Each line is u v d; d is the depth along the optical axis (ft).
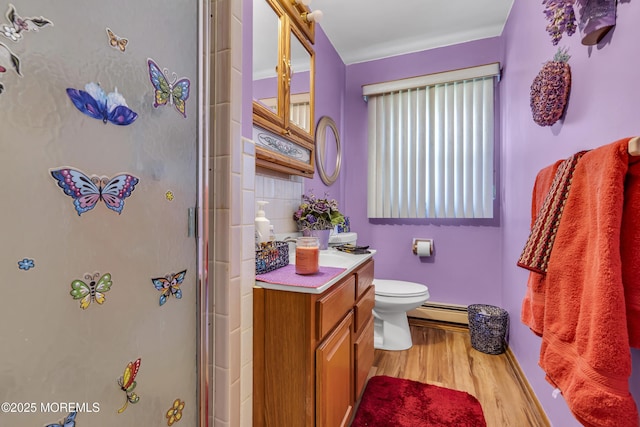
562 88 3.78
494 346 6.31
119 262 1.68
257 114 3.93
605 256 2.16
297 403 2.97
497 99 7.31
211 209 2.64
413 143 8.09
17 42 1.23
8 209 1.21
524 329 5.22
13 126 1.22
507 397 4.85
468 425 4.19
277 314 3.02
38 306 1.31
